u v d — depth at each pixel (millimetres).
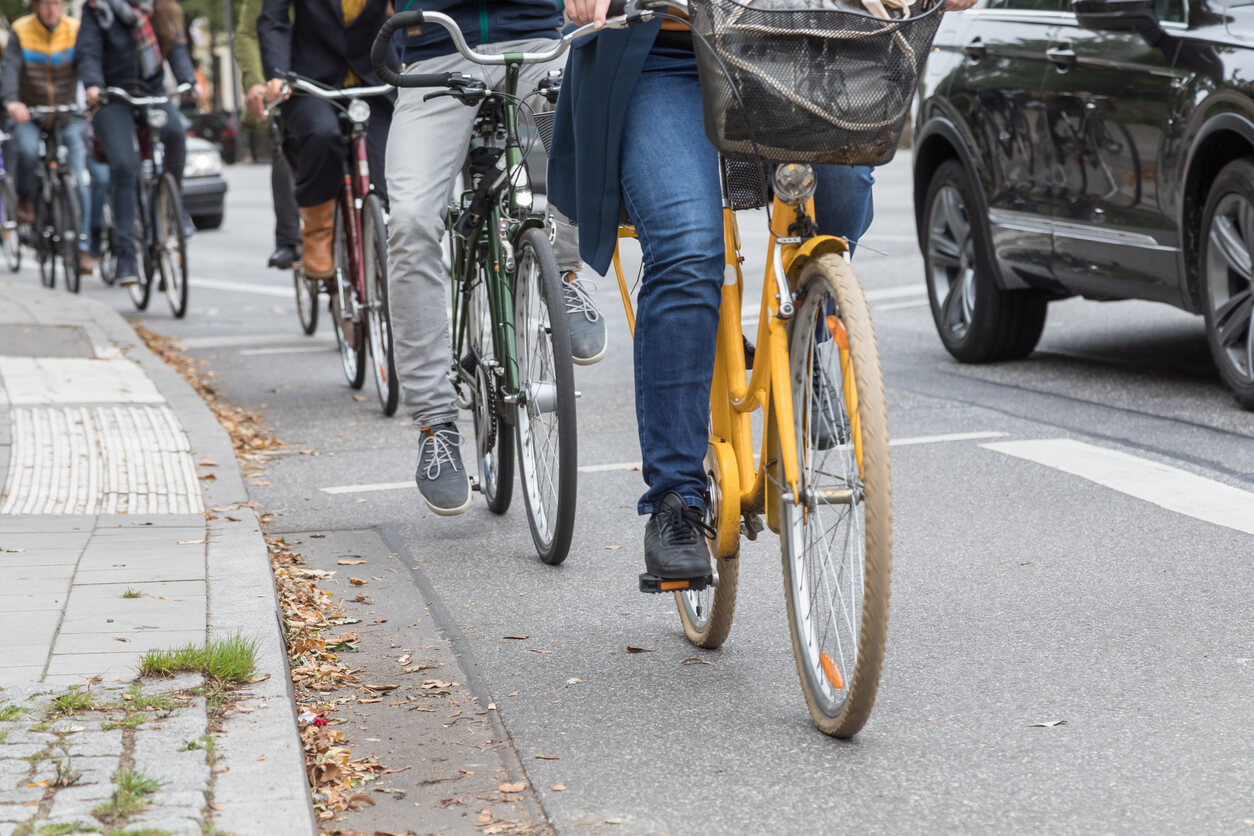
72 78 21016
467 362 8609
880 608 4793
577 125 5680
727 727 5438
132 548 7391
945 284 13219
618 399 12125
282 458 10422
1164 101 10570
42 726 4922
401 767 5168
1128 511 8188
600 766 5129
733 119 4777
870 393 4742
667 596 7113
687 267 5422
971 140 12539
